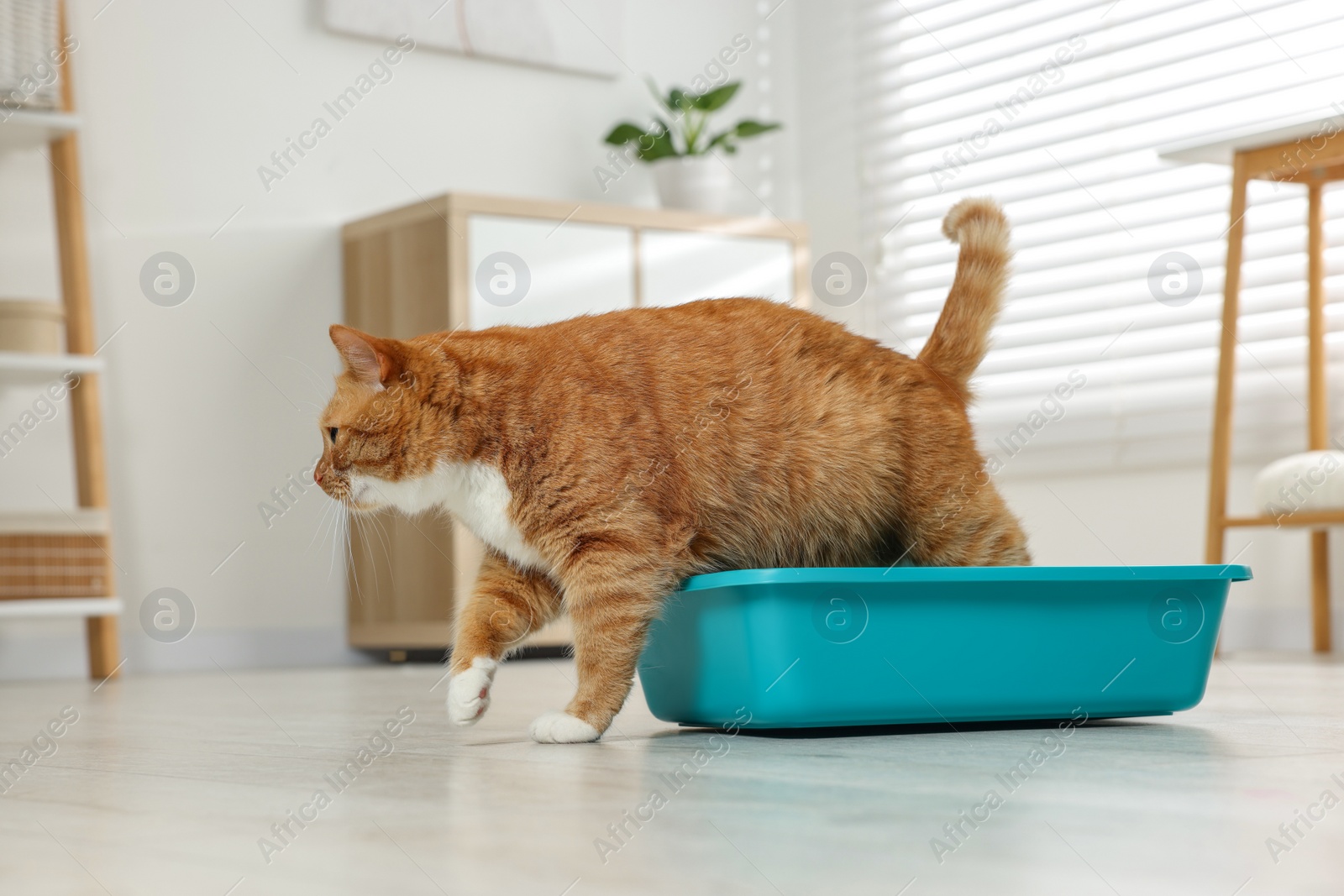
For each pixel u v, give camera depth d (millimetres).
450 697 1480
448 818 908
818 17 4359
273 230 3498
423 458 1464
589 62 3980
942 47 4020
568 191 3973
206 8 3404
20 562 2914
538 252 3377
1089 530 3605
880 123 4203
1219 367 2879
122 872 771
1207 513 3127
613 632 1396
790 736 1374
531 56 3871
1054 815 873
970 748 1237
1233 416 3133
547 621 1571
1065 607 1389
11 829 921
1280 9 3270
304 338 3531
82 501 3066
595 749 1311
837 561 1548
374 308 3492
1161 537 3455
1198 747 1236
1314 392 3082
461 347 1492
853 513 1518
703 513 1446
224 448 3398
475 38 3779
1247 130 2795
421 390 1464
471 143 3811
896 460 1521
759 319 1543
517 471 1421
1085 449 3613
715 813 897
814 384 1507
